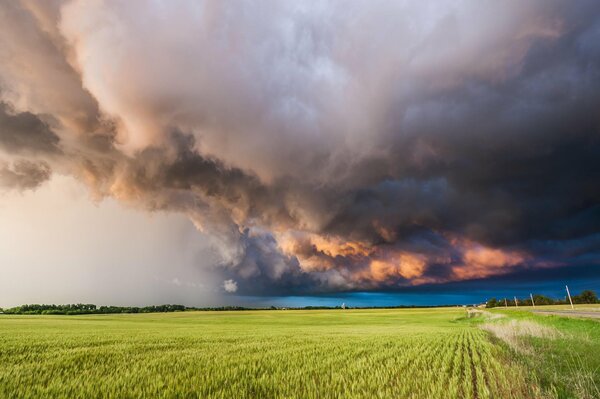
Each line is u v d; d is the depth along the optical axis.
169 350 18.72
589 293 177.25
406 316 103.44
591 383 9.53
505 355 15.66
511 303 187.12
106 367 13.15
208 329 43.03
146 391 9.27
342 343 23.00
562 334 21.86
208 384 10.19
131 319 84.56
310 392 9.14
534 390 8.93
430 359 14.97
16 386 10.01
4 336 27.91
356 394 8.99
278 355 16.50
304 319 89.38
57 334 30.80
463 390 9.62
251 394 9.19
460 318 85.38
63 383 10.41
